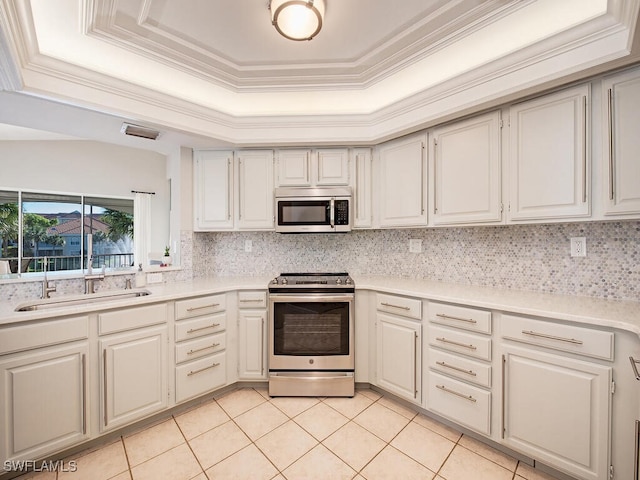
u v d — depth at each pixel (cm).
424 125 212
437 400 191
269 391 229
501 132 182
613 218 144
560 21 150
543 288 195
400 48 175
